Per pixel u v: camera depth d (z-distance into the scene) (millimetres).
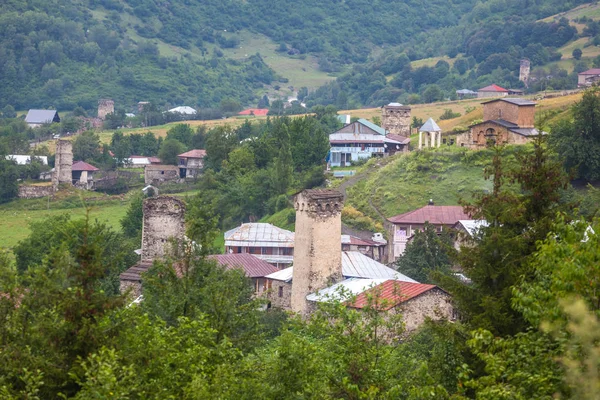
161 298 59625
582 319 38938
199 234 63031
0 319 49250
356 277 110812
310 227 104938
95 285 50000
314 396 51031
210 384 48938
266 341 67312
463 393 47344
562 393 40156
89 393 43125
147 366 47938
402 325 60500
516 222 58312
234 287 61688
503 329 54625
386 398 49875
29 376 44688
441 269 114375
